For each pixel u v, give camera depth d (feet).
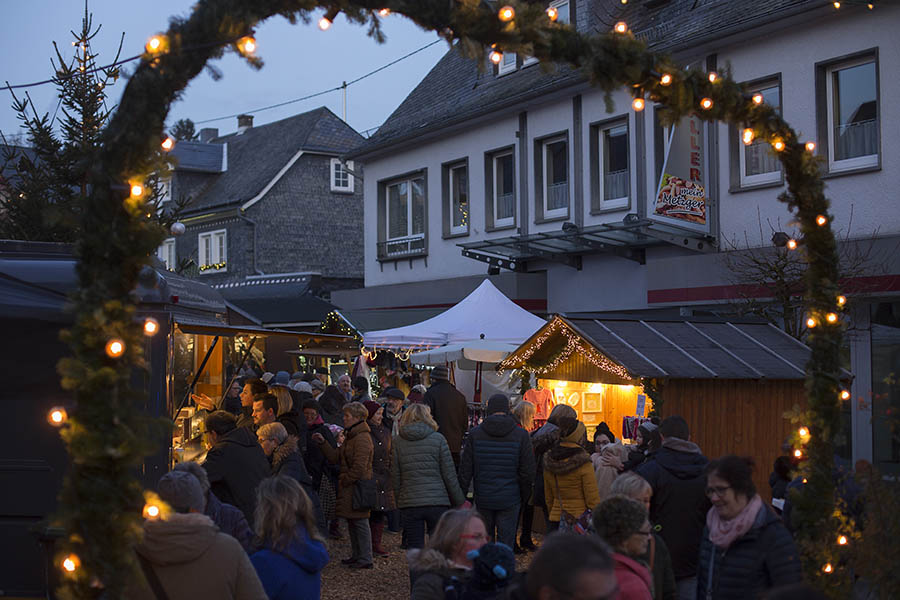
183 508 15.19
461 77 81.20
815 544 16.06
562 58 15.30
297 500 15.81
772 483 24.08
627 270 61.26
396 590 29.22
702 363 33.47
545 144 67.62
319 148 115.34
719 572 14.90
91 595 11.85
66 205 12.59
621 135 62.03
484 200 72.08
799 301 42.83
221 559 13.37
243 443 25.02
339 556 34.65
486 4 14.24
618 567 13.79
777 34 51.24
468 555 12.91
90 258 12.30
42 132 38.17
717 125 54.24
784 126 17.48
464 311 52.34
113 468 11.98
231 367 43.80
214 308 37.76
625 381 34.30
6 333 22.98
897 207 45.93
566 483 26.16
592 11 66.59
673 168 52.85
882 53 46.44
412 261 80.74
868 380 46.75
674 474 19.85
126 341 12.23
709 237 54.54
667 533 19.70
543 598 8.73
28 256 24.16
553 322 35.58
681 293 55.31
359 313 67.97
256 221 111.24
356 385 42.83
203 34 12.46
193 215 117.19
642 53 15.72
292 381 48.96
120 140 12.29
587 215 63.21
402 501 28.84
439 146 77.20
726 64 17.22
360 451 32.04
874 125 47.55
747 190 52.60
